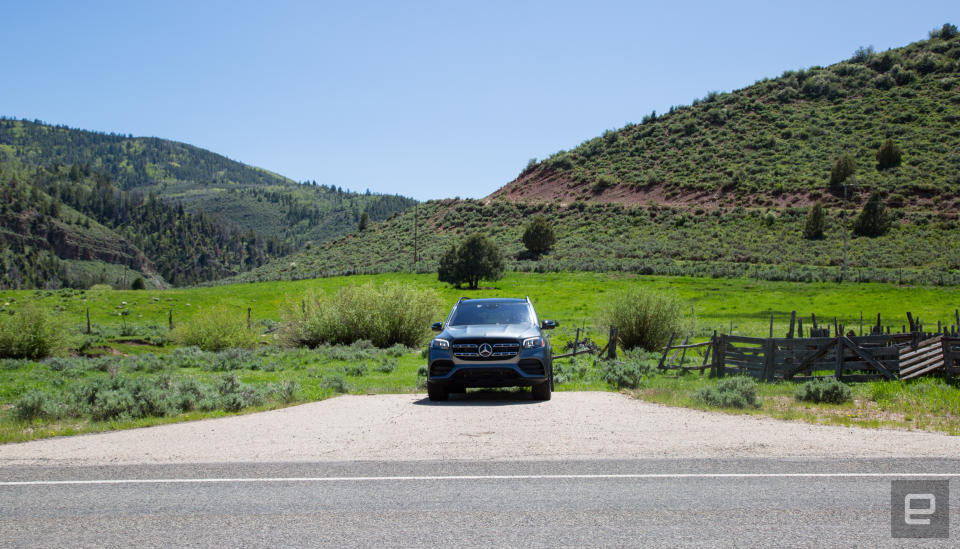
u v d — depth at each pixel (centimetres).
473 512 450
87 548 387
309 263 11431
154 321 5403
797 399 1147
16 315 2708
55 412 1032
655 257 8181
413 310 3183
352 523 429
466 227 11506
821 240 7988
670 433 760
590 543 385
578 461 609
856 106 12156
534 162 14712
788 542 383
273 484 537
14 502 488
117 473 584
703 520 425
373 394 1361
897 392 1167
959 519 423
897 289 5575
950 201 8362
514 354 1081
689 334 2645
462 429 806
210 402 1104
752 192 10012
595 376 1681
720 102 13962
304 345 3312
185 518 445
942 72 12400
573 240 9594
